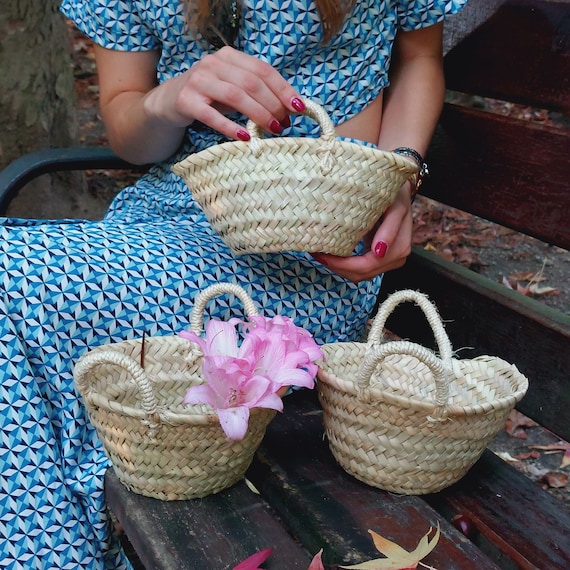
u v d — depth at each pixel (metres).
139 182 1.49
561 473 1.71
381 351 1.12
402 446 1.15
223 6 1.31
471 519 1.18
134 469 1.16
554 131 1.35
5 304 1.19
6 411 1.19
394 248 1.27
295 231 1.17
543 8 1.36
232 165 1.16
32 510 1.20
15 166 1.57
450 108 1.48
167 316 1.26
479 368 1.25
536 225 1.36
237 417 1.09
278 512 1.20
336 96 1.36
